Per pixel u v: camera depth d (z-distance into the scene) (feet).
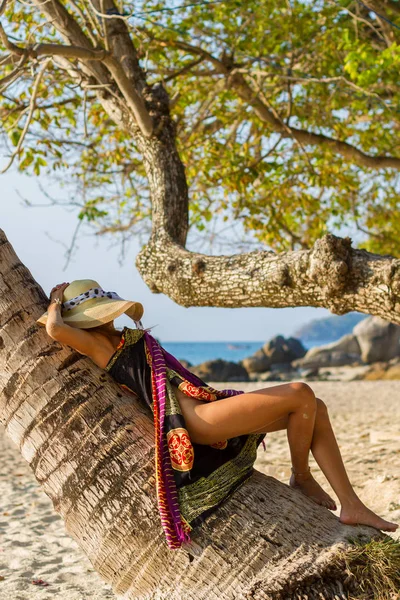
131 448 12.17
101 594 16.01
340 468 12.92
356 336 179.11
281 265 17.75
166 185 23.75
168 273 20.95
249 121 36.52
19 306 12.64
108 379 12.78
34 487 31.42
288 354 184.44
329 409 66.08
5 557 19.58
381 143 37.99
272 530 11.80
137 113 23.44
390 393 85.20
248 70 30.12
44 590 16.34
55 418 12.19
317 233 43.62
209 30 35.27
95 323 12.76
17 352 12.40
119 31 25.05
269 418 12.29
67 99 33.19
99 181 38.55
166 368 12.54
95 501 11.94
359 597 11.28
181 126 35.40
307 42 34.14
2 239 13.08
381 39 34.04
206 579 11.46
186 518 11.68
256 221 37.37
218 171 34.78
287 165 37.96
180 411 12.13
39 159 32.19
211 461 12.23
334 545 11.79
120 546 11.87
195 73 33.12
